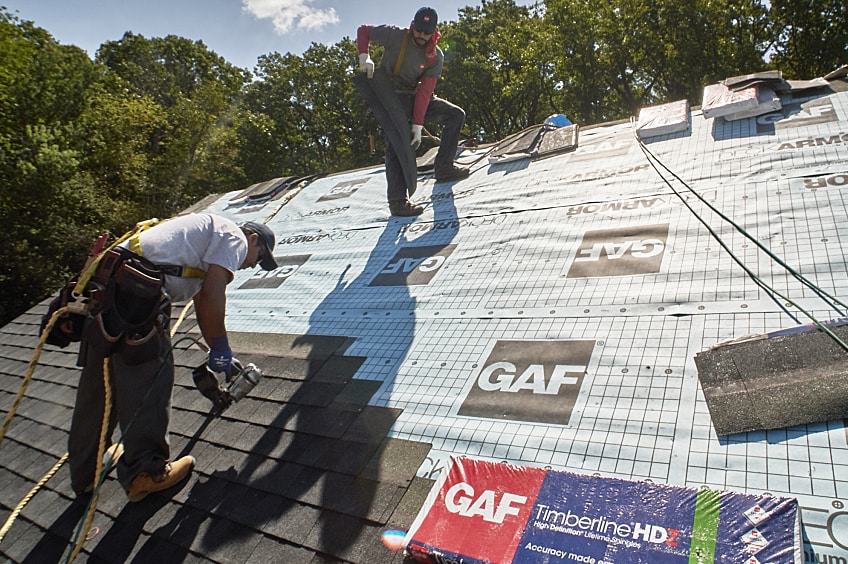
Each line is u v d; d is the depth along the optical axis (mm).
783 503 1521
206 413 3129
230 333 4039
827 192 3035
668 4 25109
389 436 2471
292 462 2518
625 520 1642
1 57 19297
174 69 36094
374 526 2021
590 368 2451
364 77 4648
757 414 1899
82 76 22266
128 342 2410
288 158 37562
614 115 31891
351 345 3326
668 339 2449
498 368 2674
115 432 3199
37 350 2408
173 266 2504
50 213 18297
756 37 25656
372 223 5137
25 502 2930
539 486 1868
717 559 1440
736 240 2938
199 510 2439
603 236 3449
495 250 3811
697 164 3887
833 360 1960
